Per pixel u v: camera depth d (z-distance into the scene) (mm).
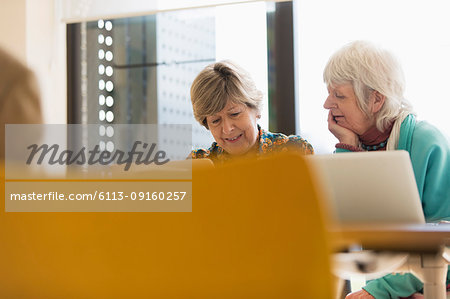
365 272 999
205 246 423
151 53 3982
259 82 3270
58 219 453
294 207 407
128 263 440
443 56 2748
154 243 433
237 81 1780
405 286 1412
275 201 409
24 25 4152
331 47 3082
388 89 1697
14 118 739
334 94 1810
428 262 989
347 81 1758
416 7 2812
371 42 1773
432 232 799
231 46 3430
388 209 1143
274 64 3219
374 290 1457
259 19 3305
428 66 2760
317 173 412
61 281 457
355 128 1801
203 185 421
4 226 464
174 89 3914
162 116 3922
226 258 420
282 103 3176
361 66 1717
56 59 4203
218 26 3520
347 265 977
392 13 2883
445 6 2756
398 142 1657
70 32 4223
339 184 1173
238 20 3391
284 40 3195
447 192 1525
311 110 3123
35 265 461
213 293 426
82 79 4191
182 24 3764
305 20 3141
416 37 2805
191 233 426
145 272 437
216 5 3504
